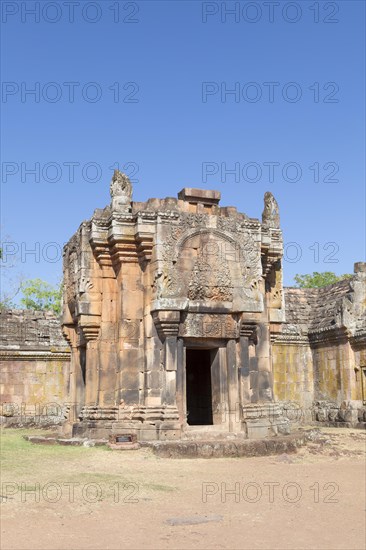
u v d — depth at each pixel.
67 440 17.27
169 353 17.89
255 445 16.19
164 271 18.06
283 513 10.09
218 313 18.73
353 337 27.41
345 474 13.66
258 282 19.23
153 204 19.28
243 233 19.36
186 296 18.30
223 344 19.03
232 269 19.02
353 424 26.45
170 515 9.76
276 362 29.56
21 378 29.06
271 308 21.03
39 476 12.30
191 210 19.86
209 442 16.06
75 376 21.30
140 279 18.88
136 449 15.80
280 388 29.38
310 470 14.16
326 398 29.02
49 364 29.61
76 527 8.96
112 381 18.69
